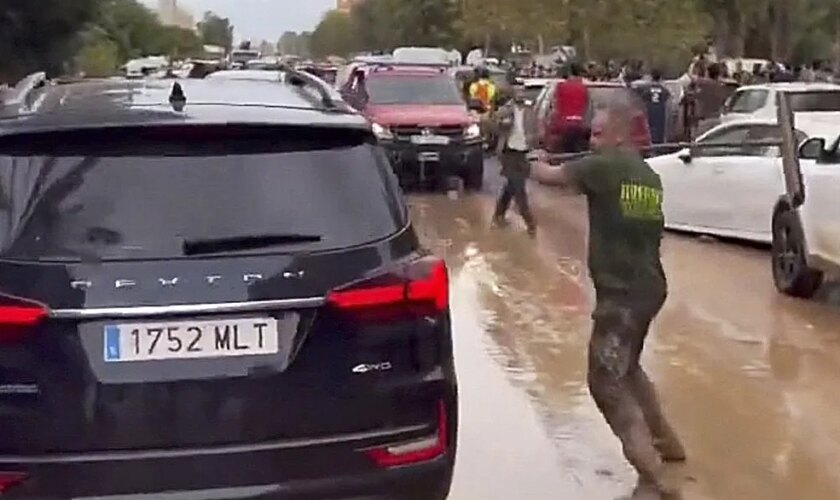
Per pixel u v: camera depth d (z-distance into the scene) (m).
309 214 4.52
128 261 4.32
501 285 12.15
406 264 4.57
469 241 15.20
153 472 4.29
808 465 6.75
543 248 14.61
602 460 6.81
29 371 4.26
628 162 6.30
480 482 6.46
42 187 4.43
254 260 4.37
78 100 5.02
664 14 45.19
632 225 6.30
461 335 9.92
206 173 4.51
